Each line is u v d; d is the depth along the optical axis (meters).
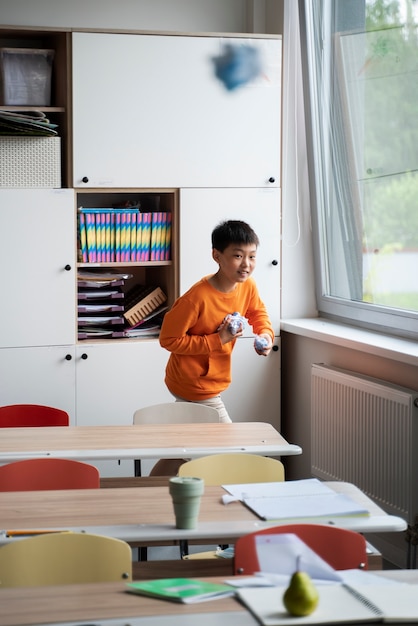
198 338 4.03
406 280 4.38
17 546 2.28
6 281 4.71
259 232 5.04
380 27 4.39
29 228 4.72
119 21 5.13
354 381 4.31
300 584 1.82
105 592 2.03
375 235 4.65
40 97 4.80
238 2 5.33
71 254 4.79
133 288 5.38
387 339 4.39
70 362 4.84
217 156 4.93
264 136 4.99
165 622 1.83
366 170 4.66
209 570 2.91
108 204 5.30
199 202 4.93
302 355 5.06
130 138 4.80
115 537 2.43
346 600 1.91
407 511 3.91
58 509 2.69
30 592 2.03
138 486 3.79
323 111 4.99
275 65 4.96
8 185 4.68
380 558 2.74
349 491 2.91
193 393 4.17
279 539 2.25
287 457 5.32
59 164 4.74
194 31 5.25
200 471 3.12
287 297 5.26
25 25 4.98
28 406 4.10
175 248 4.96
